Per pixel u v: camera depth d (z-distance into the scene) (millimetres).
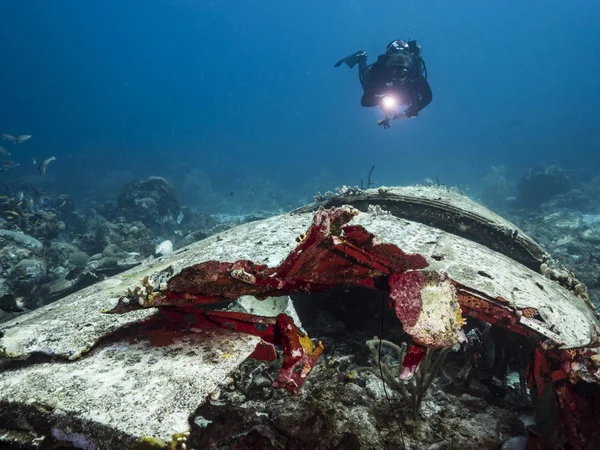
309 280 2707
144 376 2309
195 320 2844
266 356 2758
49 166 37625
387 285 2807
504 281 3564
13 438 2070
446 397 3523
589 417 2629
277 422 3006
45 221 10820
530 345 3629
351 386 3473
